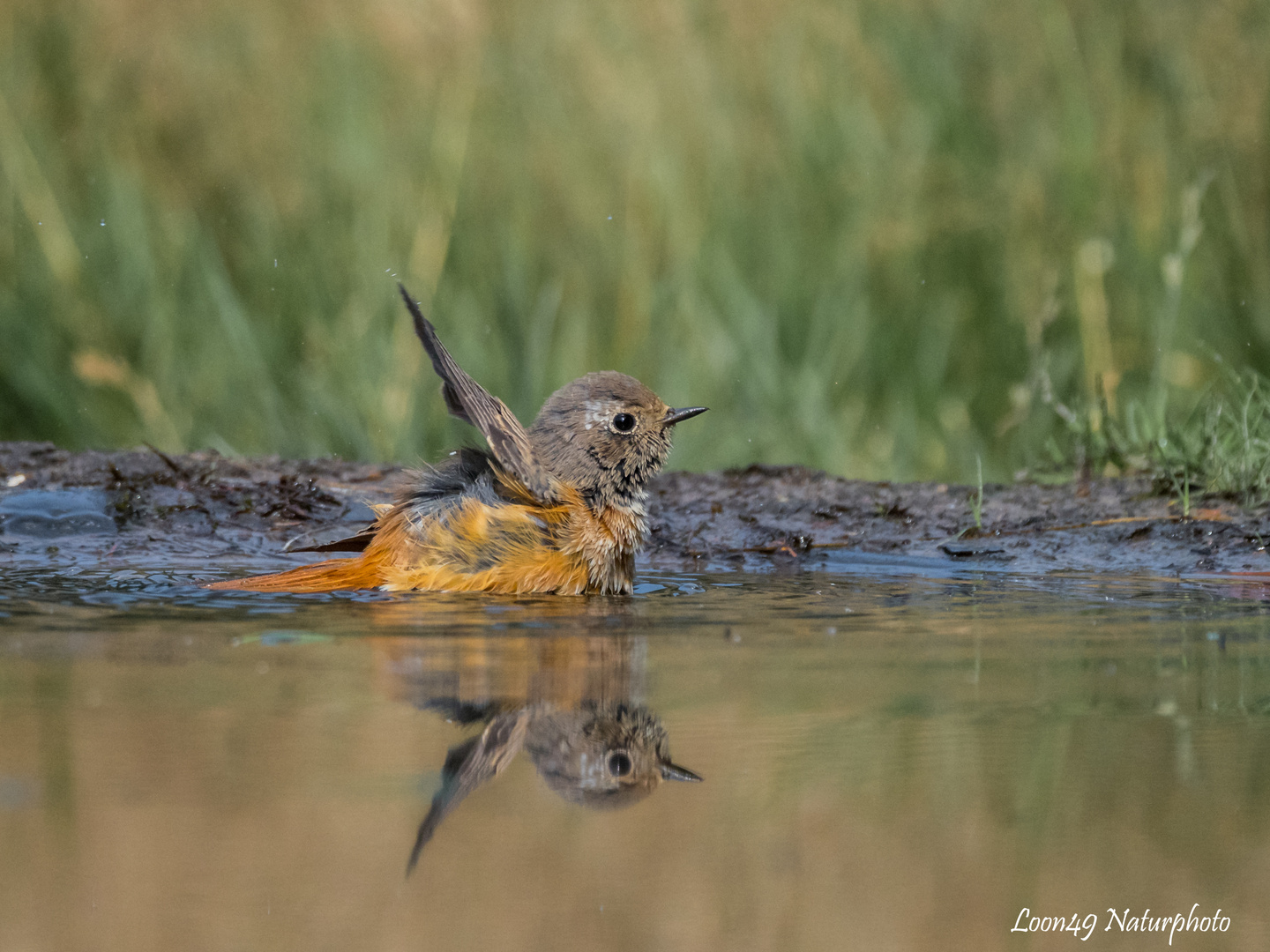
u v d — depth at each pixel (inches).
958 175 743.1
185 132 770.8
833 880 211.0
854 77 767.7
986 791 238.4
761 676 299.7
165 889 198.1
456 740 252.4
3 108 741.9
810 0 784.3
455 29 774.5
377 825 218.7
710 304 725.9
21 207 733.3
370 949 187.2
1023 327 709.3
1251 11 738.2
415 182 738.2
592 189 751.7
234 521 477.1
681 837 220.1
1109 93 733.9
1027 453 636.7
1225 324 689.6
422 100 761.6
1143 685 297.3
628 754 250.2
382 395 689.6
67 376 703.7
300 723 259.6
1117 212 711.1
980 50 758.5
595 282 737.0
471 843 215.6
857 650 325.7
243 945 183.5
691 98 770.2
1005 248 726.5
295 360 714.2
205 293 720.3
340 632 331.0
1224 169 712.4
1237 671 309.3
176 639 323.0
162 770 235.5
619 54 778.2
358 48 775.1
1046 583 421.7
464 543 386.3
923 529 487.5
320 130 759.1
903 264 732.0
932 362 716.0
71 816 219.1
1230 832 224.4
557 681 291.1
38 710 264.5
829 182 747.4
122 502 481.1
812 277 732.7
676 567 452.8
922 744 257.8
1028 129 738.2
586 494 412.8
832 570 444.5
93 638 322.0
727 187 749.9
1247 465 503.8
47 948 182.4
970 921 202.4
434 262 719.1
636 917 197.9
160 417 685.3
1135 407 633.0
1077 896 209.6
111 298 717.9
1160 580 428.1
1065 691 291.9
